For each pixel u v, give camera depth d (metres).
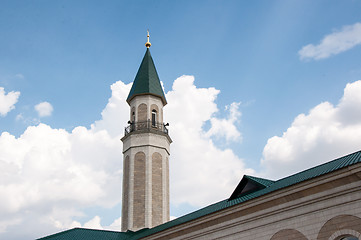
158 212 39.09
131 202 39.22
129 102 46.72
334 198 17.25
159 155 41.97
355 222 16.30
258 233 20.11
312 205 18.05
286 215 19.00
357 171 16.16
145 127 42.94
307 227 17.98
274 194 19.28
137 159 41.22
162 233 25.69
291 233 18.59
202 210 28.62
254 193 24.00
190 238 23.94
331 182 17.16
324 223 17.38
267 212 19.80
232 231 21.50
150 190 39.56
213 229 22.55
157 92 45.75
